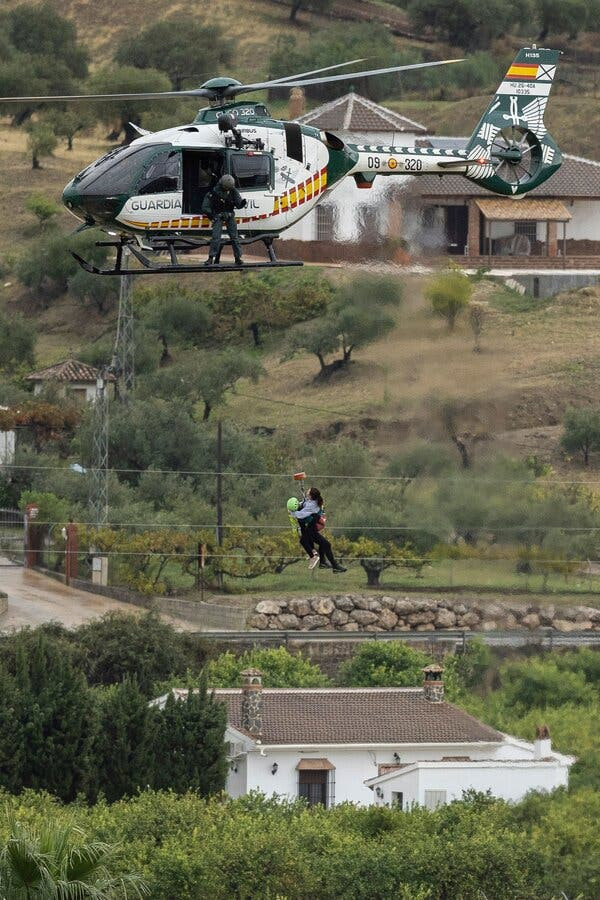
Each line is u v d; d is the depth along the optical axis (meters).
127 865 137.00
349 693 198.25
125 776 176.12
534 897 145.88
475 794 166.50
